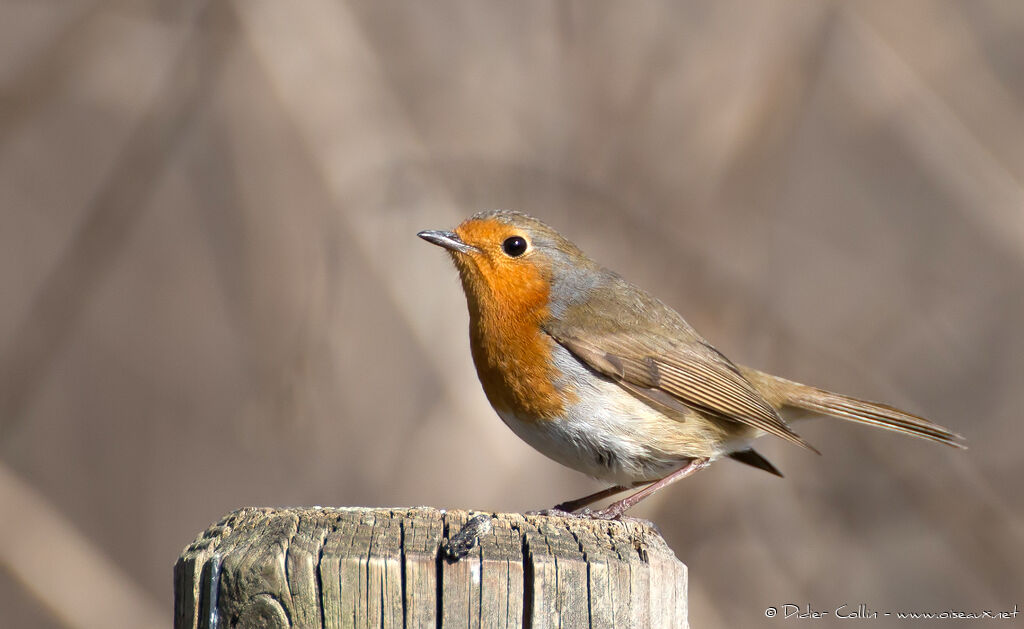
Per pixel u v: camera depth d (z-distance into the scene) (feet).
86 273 38.93
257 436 39.40
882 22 44.37
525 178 39.45
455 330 38.75
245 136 40.73
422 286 38.70
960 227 45.80
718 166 40.04
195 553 15.57
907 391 43.50
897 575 40.16
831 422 41.55
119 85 44.50
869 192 45.50
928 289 45.14
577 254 28.58
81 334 43.57
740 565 39.17
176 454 42.83
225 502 41.70
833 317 44.42
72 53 40.16
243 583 14.88
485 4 42.55
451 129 40.73
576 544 15.99
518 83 41.60
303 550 14.99
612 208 39.14
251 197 40.55
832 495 40.60
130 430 43.09
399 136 40.09
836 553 40.09
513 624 14.89
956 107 44.24
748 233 40.04
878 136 45.34
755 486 40.29
